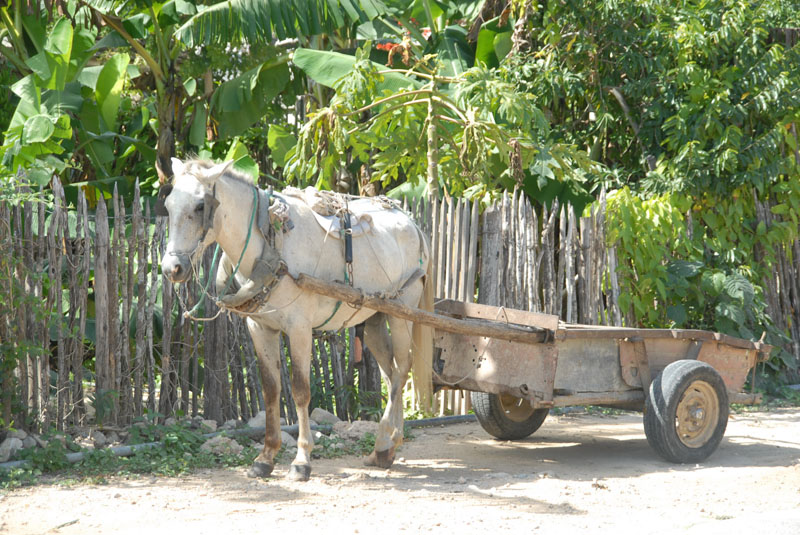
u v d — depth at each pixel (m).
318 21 10.92
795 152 11.34
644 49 11.24
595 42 11.20
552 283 9.38
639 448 7.36
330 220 6.05
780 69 10.95
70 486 5.71
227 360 7.52
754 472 6.30
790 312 11.39
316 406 8.09
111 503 5.26
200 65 12.49
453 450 7.28
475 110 9.54
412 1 13.18
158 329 8.66
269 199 5.76
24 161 9.59
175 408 7.38
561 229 9.52
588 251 9.65
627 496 5.54
